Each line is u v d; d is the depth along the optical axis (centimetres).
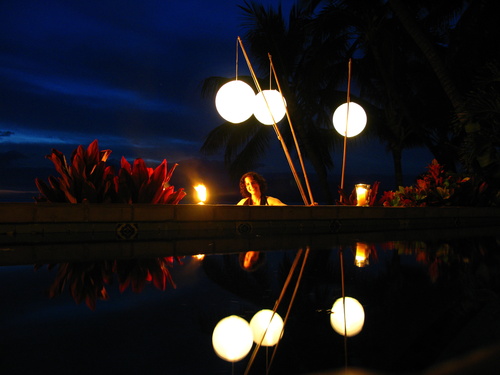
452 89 820
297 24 1345
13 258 210
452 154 1133
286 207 373
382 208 423
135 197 361
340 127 553
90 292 133
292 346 80
